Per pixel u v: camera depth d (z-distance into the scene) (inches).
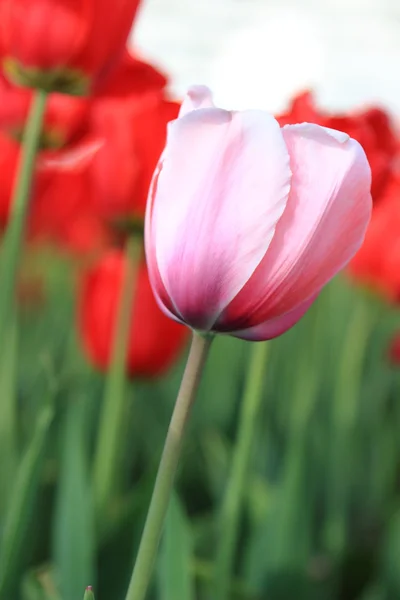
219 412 65.8
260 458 56.4
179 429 25.2
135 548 36.0
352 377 59.2
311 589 42.8
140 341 41.9
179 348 43.8
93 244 65.8
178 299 25.1
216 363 71.7
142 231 38.5
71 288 74.6
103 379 57.4
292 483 42.6
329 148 24.5
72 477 34.1
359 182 24.5
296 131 24.5
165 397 66.9
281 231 24.7
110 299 41.5
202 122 24.6
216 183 24.6
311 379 53.2
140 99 35.2
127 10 31.2
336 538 50.3
